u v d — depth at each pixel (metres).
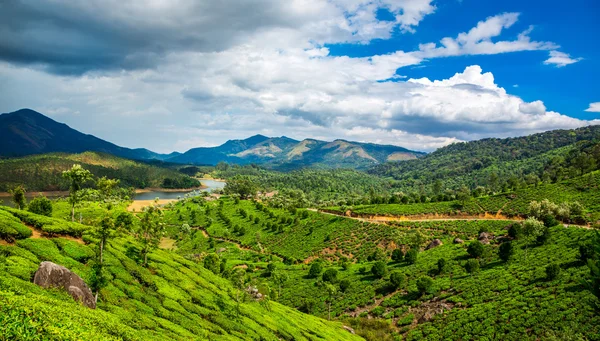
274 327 57.75
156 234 64.31
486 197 157.00
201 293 58.84
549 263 75.25
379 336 69.50
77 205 118.56
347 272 105.94
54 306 27.33
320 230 152.88
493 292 71.38
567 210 108.69
